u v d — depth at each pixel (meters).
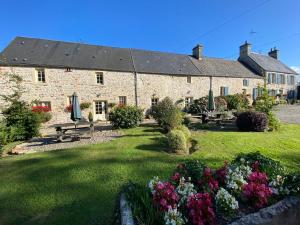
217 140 7.05
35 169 4.84
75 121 9.95
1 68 13.52
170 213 2.03
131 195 2.60
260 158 3.16
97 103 16.55
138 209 2.24
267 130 8.88
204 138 7.42
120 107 11.21
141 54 20.00
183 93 19.25
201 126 10.59
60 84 15.16
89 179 4.17
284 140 6.84
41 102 14.68
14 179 4.35
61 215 3.02
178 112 9.89
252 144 6.41
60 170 4.71
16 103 9.84
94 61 16.75
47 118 13.65
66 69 15.34
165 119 9.23
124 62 17.97
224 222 2.09
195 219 2.02
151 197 2.44
